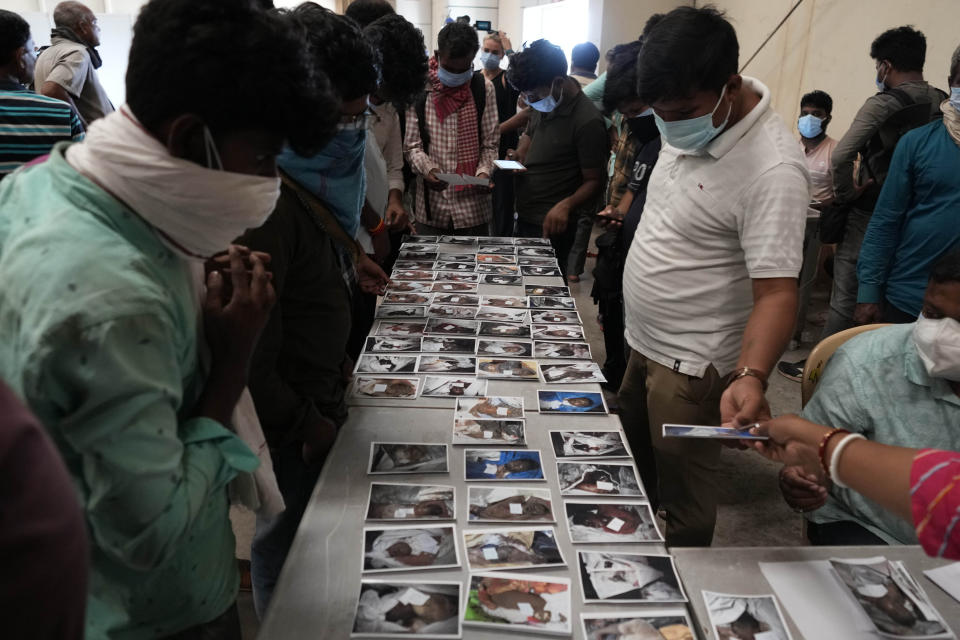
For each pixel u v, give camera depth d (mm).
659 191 1627
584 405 1525
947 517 773
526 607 947
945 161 2135
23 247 621
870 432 1446
